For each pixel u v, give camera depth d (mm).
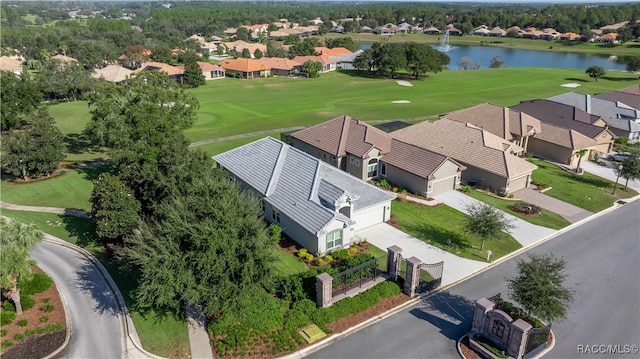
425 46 121250
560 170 50438
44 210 40031
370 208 35406
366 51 128125
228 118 76062
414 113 80125
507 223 32812
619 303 26469
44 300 26234
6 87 63219
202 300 22719
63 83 90375
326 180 34969
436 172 41438
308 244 31906
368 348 22766
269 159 39531
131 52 132500
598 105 65312
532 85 107062
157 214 30484
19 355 22031
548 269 23156
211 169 35375
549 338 23344
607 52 173000
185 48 162250
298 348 22578
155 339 23219
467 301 26688
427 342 23203
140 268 23391
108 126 45250
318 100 92812
